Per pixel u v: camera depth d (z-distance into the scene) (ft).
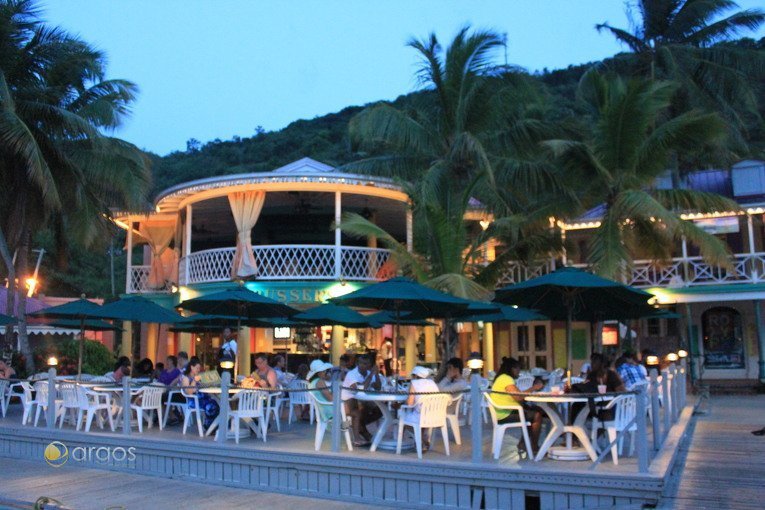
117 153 64.39
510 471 26.55
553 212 60.18
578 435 28.40
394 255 59.31
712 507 24.31
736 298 70.44
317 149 176.14
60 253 72.43
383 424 31.45
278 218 82.99
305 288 66.54
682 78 84.58
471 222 79.15
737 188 76.33
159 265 81.20
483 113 63.26
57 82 64.23
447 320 47.44
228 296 41.42
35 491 31.37
